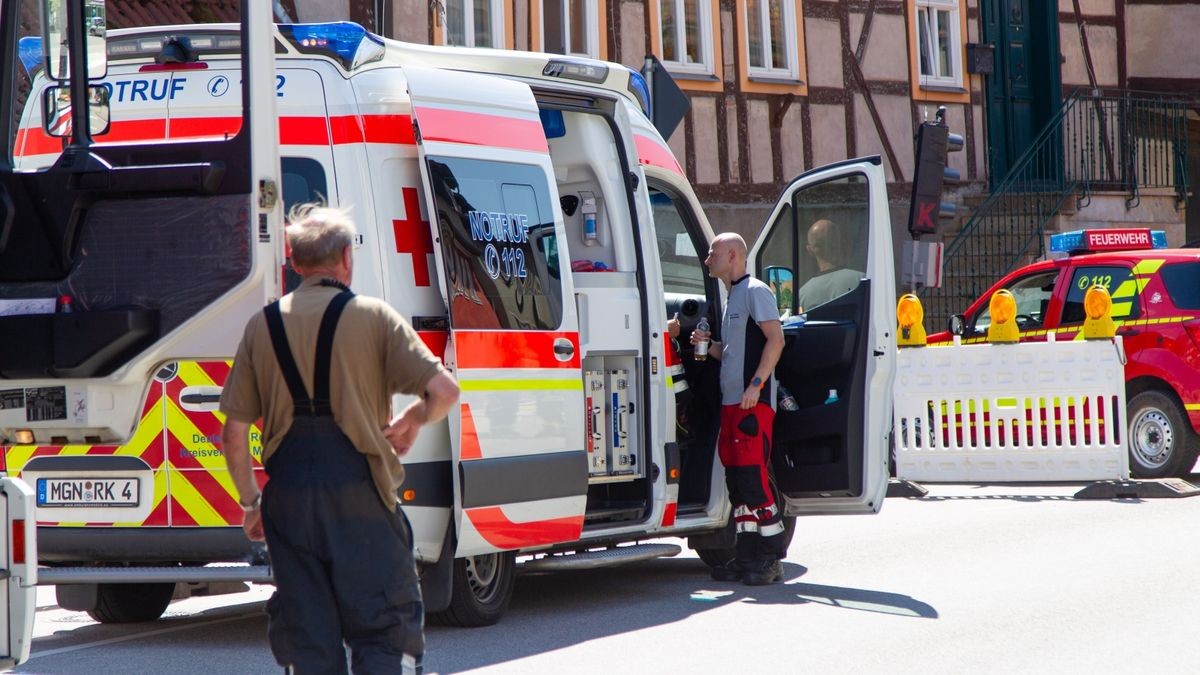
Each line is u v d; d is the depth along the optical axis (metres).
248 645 8.23
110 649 8.16
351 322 5.24
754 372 9.76
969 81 28.06
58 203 6.30
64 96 6.62
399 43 8.48
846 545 11.52
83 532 7.93
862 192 10.20
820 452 10.20
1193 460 15.38
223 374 7.77
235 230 6.10
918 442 15.66
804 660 7.43
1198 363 15.15
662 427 9.61
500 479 8.16
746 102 24.70
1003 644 7.70
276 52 8.11
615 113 9.70
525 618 8.86
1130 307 15.72
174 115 8.08
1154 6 29.94
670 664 7.41
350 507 5.20
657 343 9.62
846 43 26.09
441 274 8.03
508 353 8.33
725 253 9.84
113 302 6.25
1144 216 28.31
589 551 9.47
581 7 22.78
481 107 8.50
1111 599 8.83
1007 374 15.09
